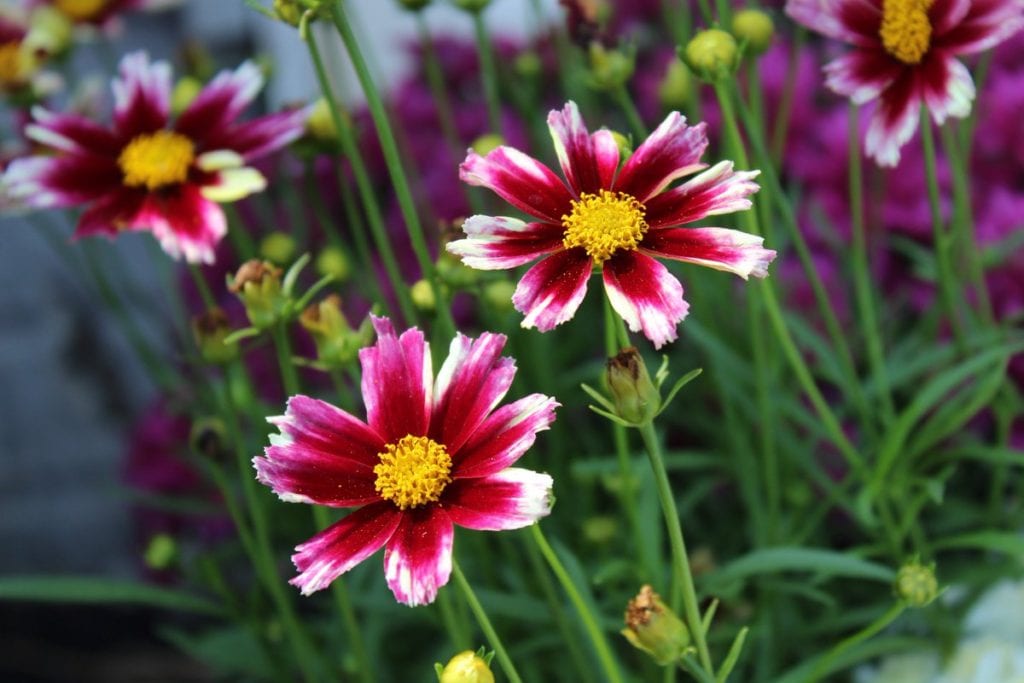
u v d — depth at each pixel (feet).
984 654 1.71
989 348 1.72
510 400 1.74
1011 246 1.80
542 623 1.73
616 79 1.66
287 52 2.84
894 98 1.55
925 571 1.43
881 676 1.76
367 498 1.33
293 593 1.94
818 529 1.81
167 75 1.68
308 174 1.75
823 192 1.94
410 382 1.35
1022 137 1.91
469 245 1.34
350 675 1.78
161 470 2.16
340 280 1.80
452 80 2.30
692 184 1.36
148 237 1.95
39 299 2.91
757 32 1.59
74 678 2.85
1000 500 1.77
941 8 1.52
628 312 1.31
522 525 1.29
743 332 1.82
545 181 1.37
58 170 1.64
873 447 1.70
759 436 1.80
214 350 1.59
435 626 1.72
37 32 1.88
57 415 2.95
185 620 2.89
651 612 1.35
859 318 1.90
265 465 1.33
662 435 1.66
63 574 2.99
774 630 1.69
